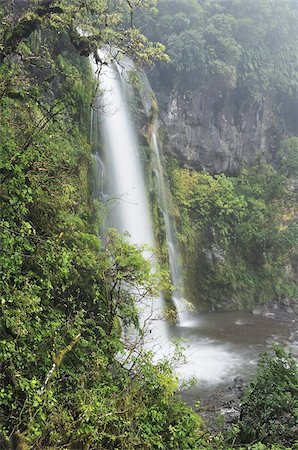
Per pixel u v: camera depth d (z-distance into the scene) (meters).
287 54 33.31
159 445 6.47
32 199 7.23
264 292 24.97
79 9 9.93
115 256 8.98
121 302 9.29
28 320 6.34
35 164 7.73
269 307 23.91
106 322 8.52
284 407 8.16
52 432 5.46
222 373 13.72
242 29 30.20
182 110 26.94
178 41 26.05
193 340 17.22
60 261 7.15
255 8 30.73
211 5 30.30
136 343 8.39
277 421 8.43
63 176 8.89
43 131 8.78
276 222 26.22
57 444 5.52
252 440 7.92
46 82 9.67
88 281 8.73
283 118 34.53
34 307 6.27
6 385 5.97
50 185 8.21
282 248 25.92
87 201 13.41
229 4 31.25
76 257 8.22
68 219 8.60
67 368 6.95
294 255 27.25
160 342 15.21
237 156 30.50
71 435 5.68
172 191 24.39
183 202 24.47
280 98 33.62
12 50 8.88
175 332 18.22
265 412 8.17
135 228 18.52
